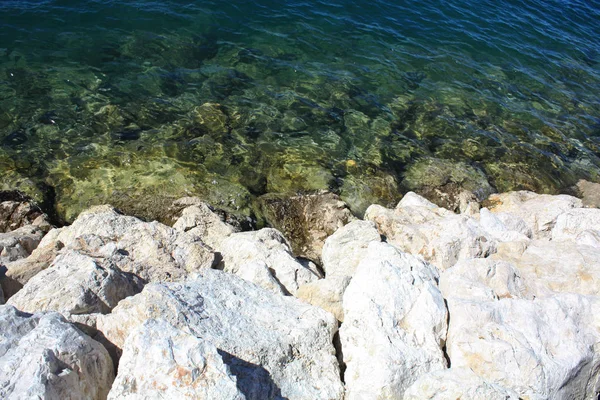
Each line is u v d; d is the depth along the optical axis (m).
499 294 8.80
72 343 5.95
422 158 15.47
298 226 12.43
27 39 17.78
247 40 19.64
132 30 19.02
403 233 10.84
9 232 10.84
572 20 26.33
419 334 7.43
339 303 8.34
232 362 6.41
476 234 10.54
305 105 16.78
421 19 23.25
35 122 14.55
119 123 14.88
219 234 10.77
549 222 12.45
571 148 17.23
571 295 8.41
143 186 12.92
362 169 14.59
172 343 5.68
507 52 22.22
